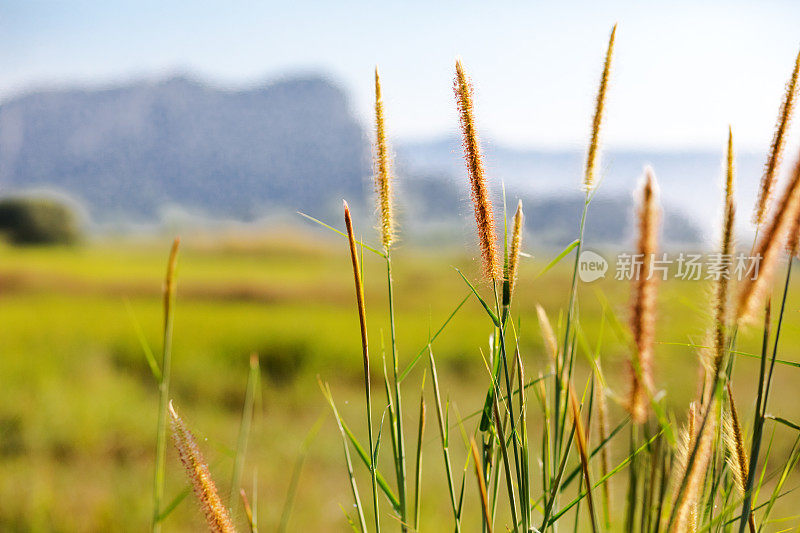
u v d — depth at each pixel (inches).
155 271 1174.3
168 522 181.3
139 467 232.5
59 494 200.1
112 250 1790.1
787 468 50.3
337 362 417.4
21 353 398.3
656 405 43.9
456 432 255.9
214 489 45.9
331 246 1438.2
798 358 299.1
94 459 236.5
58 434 250.5
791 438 191.2
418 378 379.2
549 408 61.1
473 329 482.3
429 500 196.9
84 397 302.2
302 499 207.0
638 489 59.7
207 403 336.5
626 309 43.4
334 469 238.2
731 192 40.3
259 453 253.3
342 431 54.8
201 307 692.1
